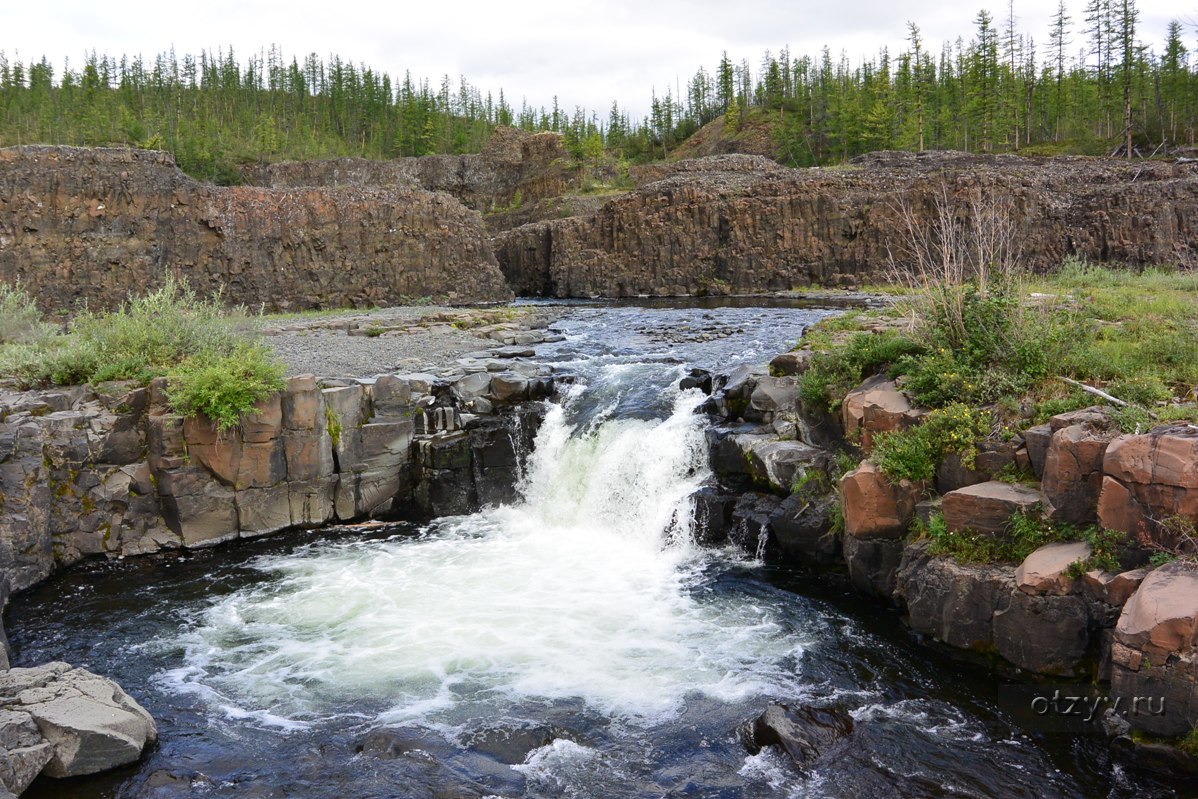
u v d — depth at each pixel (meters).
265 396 16.34
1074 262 37.94
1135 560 9.53
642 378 20.31
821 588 13.57
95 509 15.55
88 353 17.33
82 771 8.93
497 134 89.31
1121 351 13.55
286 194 48.81
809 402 15.36
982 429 11.88
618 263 61.34
